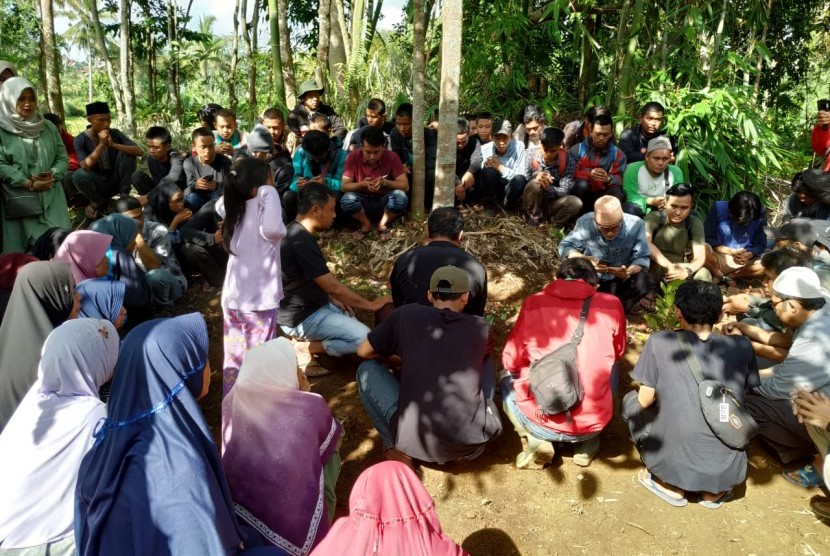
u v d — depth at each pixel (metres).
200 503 2.21
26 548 2.30
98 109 6.16
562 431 3.23
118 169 6.41
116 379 2.31
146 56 17.16
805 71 12.39
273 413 2.50
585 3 8.02
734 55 7.35
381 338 3.26
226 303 3.64
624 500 3.28
